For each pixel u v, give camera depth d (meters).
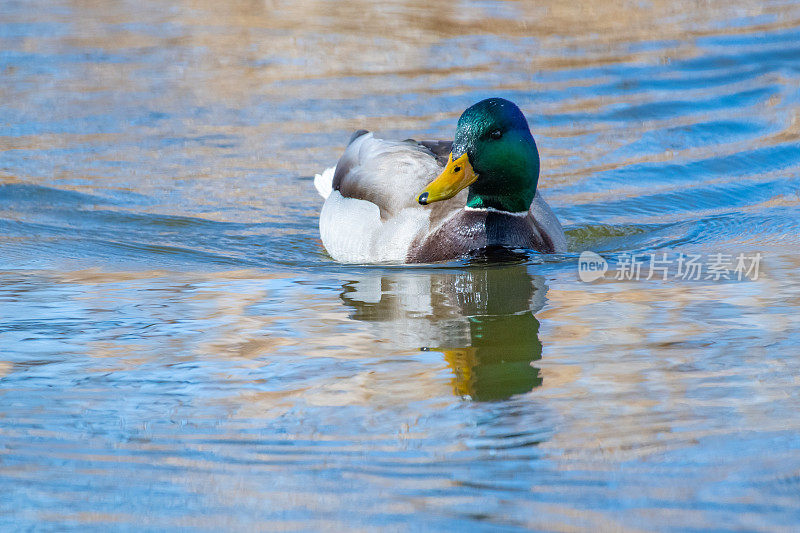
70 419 7.11
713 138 16.41
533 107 18.14
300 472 6.26
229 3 25.70
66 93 18.86
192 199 14.12
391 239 11.28
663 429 6.67
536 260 11.16
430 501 5.86
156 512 5.86
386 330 8.92
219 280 10.79
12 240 12.31
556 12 24.67
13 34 22.78
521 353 8.23
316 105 18.23
